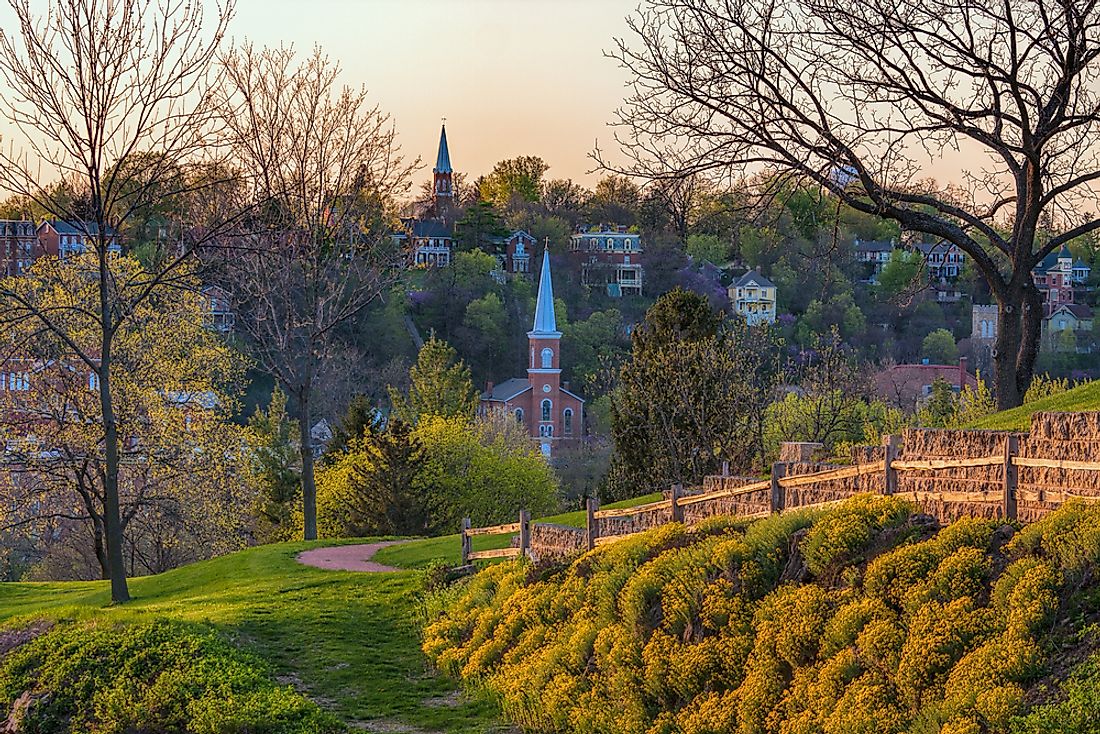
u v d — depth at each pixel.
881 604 16.39
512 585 25.69
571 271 167.75
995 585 15.29
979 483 17.81
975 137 31.92
